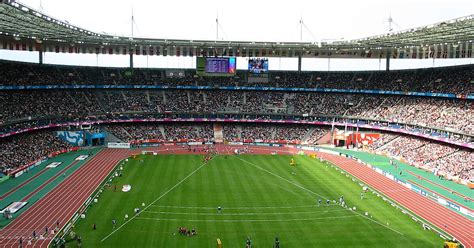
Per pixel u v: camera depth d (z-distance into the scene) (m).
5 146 80.38
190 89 121.56
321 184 68.31
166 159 87.38
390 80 112.25
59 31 73.44
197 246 43.06
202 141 109.19
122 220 49.97
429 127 88.94
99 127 105.25
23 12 53.06
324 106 115.44
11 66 100.88
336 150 101.06
